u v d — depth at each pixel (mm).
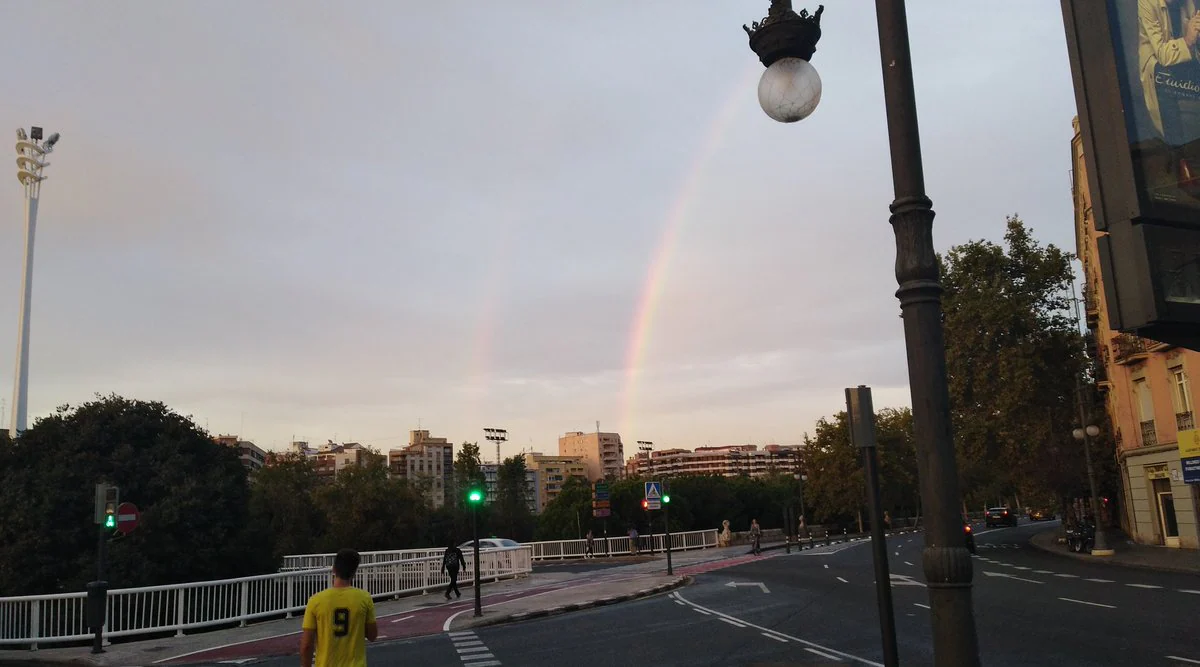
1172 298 5906
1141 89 6219
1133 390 36438
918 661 11000
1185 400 31922
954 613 4000
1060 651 11141
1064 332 40500
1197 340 6277
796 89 4766
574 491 70875
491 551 31562
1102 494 51875
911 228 4348
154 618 18016
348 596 6395
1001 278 41000
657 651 12930
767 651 12344
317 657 6289
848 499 79875
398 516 57656
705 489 83562
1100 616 14406
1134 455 36656
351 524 56500
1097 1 6316
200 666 13859
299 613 21359
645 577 28750
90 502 25766
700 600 20688
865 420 5422
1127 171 6062
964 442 41000
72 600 17562
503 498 84125
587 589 24844
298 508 64625
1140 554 30422
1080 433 34000
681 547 49281
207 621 18469
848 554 38656
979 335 40688
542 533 72500
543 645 14297
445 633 16719
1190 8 6488
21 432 28297
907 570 27641
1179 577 22000
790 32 4762
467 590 27562
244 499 28906
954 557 4020
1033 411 39844
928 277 4297
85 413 28281
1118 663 10188
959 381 41000
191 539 26500
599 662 12219
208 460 29406
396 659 13516
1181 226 6066
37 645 17203
